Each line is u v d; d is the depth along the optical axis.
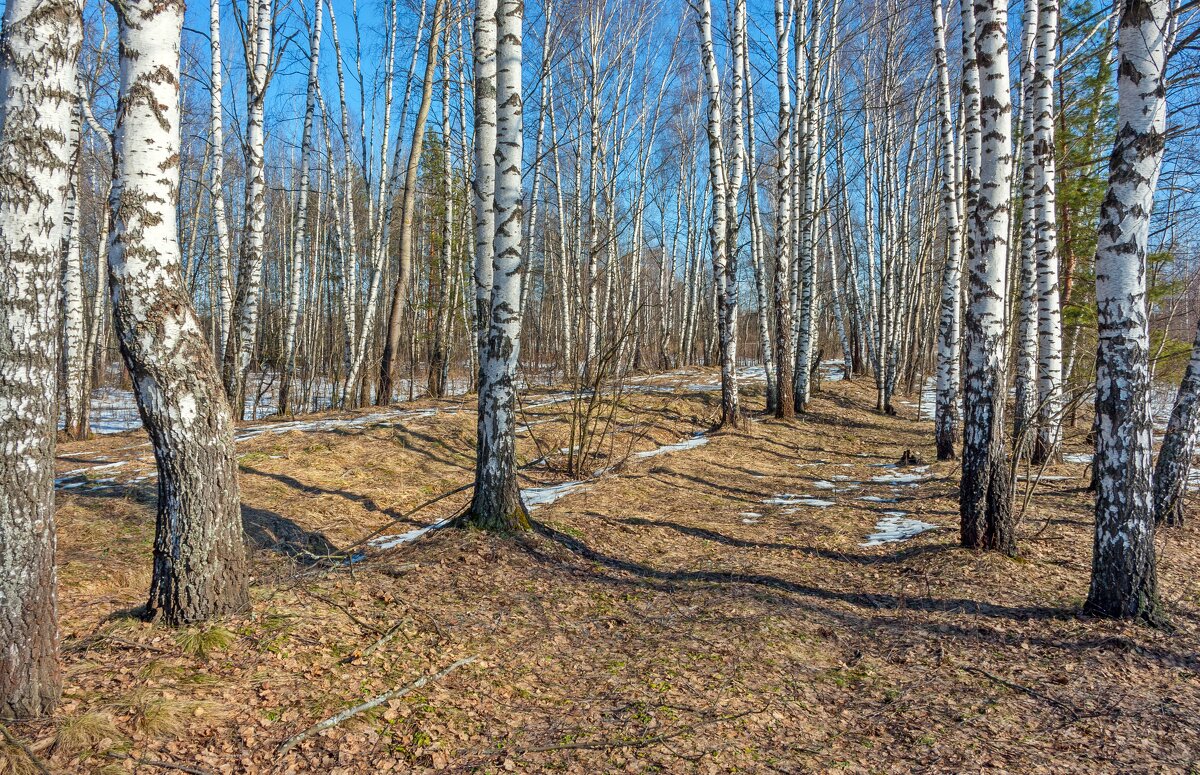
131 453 10.84
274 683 4.09
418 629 5.12
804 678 4.79
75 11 3.36
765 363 18.02
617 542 7.74
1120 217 5.29
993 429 7.09
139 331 4.21
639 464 12.05
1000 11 6.75
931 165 25.00
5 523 3.36
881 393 20.44
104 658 4.15
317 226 24.88
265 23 12.59
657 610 5.94
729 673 4.78
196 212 20.94
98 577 5.81
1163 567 6.80
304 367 18.95
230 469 4.69
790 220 17.27
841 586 6.64
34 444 3.40
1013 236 16.81
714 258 15.35
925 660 5.09
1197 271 12.80
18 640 3.41
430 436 12.37
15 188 3.19
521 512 7.33
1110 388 5.47
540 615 5.66
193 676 4.02
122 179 4.07
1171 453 8.30
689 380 23.98
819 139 20.97
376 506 8.75
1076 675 4.78
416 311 26.02
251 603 4.92
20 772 3.06
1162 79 5.15
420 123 16.91
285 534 7.34
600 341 19.30
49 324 3.38
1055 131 17.02
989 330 7.07
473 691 4.38
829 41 19.00
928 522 8.73
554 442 13.11
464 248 21.61
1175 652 5.03
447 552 6.63
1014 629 5.51
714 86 14.59
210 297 25.66
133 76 4.02
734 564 7.18
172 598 4.53
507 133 6.91
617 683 4.62
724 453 13.55
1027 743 4.00
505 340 7.12
